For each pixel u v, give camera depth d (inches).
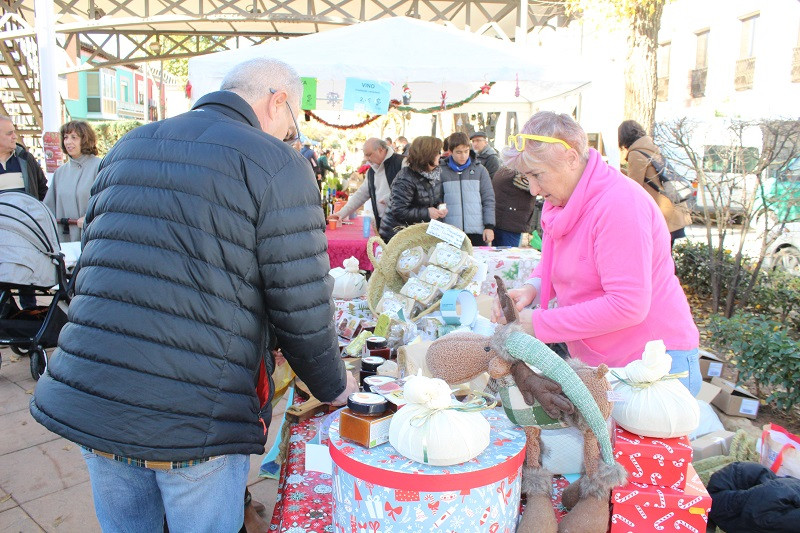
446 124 532.1
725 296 243.4
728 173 249.1
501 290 57.6
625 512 52.6
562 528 52.8
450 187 217.9
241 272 54.6
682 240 317.1
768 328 150.9
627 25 311.4
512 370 54.9
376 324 96.7
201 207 53.4
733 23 613.6
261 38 531.8
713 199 234.5
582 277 68.5
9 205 153.7
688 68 684.1
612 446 53.8
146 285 52.9
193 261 53.2
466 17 428.8
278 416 149.6
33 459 128.5
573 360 55.0
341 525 51.1
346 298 115.2
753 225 286.0
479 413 51.3
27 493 115.9
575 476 62.6
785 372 137.2
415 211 195.0
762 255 224.1
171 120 59.1
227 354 54.4
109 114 1349.7
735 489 82.2
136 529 61.5
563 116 66.4
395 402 52.2
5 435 138.6
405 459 48.1
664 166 215.0
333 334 60.8
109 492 59.1
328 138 863.7
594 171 66.5
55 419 52.6
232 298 54.4
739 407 138.6
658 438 54.6
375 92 185.2
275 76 64.2
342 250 184.5
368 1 461.1
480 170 222.5
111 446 51.4
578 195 66.2
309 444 61.1
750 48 599.8
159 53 517.3
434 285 102.0
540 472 56.4
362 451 49.7
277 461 103.0
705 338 208.2
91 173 203.6
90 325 53.6
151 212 54.1
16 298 243.6
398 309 97.3
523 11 382.3
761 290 228.8
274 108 64.5
